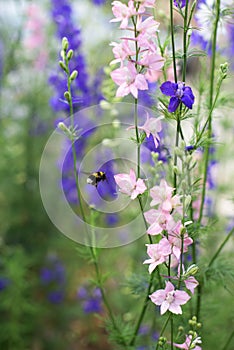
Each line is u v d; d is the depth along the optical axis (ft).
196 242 3.44
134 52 2.90
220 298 4.25
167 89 2.93
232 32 4.03
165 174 3.46
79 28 4.32
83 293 5.04
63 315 5.60
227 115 4.38
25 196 5.67
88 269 5.84
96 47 4.48
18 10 5.24
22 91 5.53
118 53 2.91
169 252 2.90
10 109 5.49
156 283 3.36
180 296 2.89
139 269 4.02
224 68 3.08
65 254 5.87
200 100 3.52
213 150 3.77
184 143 2.83
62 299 5.70
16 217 5.61
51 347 5.41
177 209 2.86
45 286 5.85
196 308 3.51
